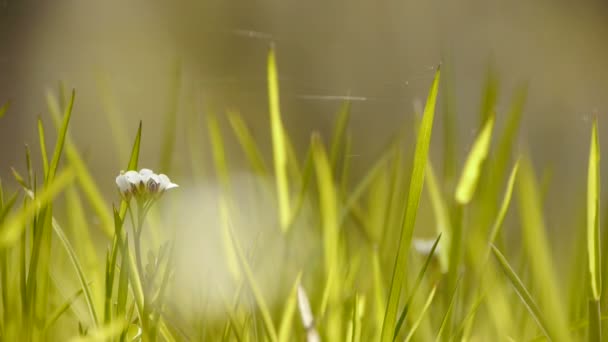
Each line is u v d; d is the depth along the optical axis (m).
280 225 1.19
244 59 3.80
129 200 1.08
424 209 1.26
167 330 1.10
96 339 1.07
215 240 1.17
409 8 3.80
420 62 3.68
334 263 1.15
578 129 2.80
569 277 1.19
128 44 3.59
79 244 1.17
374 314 1.15
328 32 3.77
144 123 2.61
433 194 1.21
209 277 1.13
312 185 1.24
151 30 3.70
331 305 1.14
